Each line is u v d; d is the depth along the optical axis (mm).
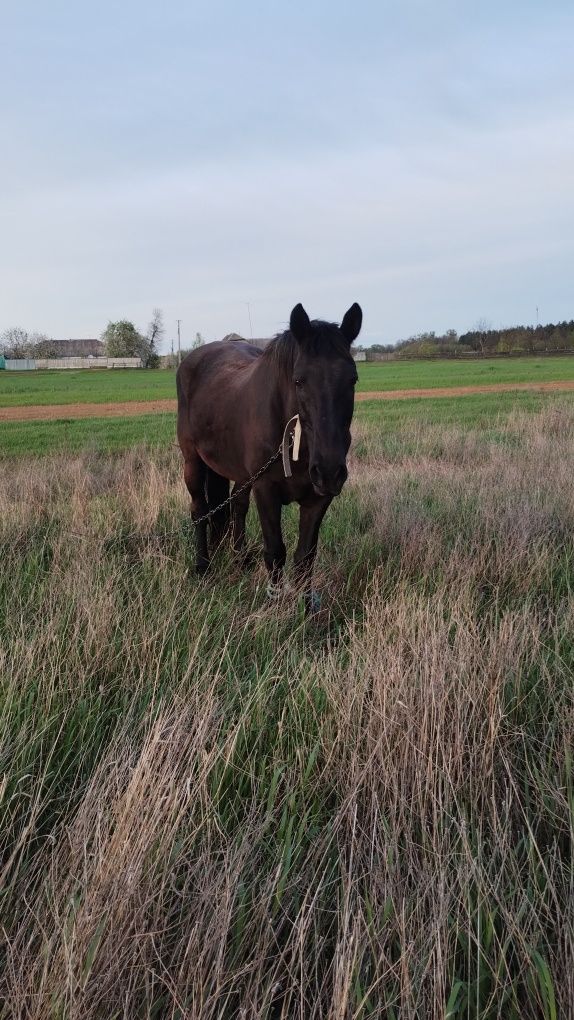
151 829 1976
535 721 2795
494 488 6656
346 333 3916
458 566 4391
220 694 3035
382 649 3137
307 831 2195
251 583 4637
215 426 5133
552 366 54438
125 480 8562
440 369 55250
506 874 2033
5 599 4129
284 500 4426
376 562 4809
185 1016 1596
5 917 1934
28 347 115375
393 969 1710
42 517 6418
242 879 1989
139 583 4398
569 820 2146
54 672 3045
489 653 3059
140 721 2783
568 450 8875
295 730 2691
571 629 3438
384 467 8945
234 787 2475
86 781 2531
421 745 2418
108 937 1720
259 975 1674
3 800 2324
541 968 1688
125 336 106375
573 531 5418
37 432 17219
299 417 3775
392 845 2059
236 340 6363
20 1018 1633
